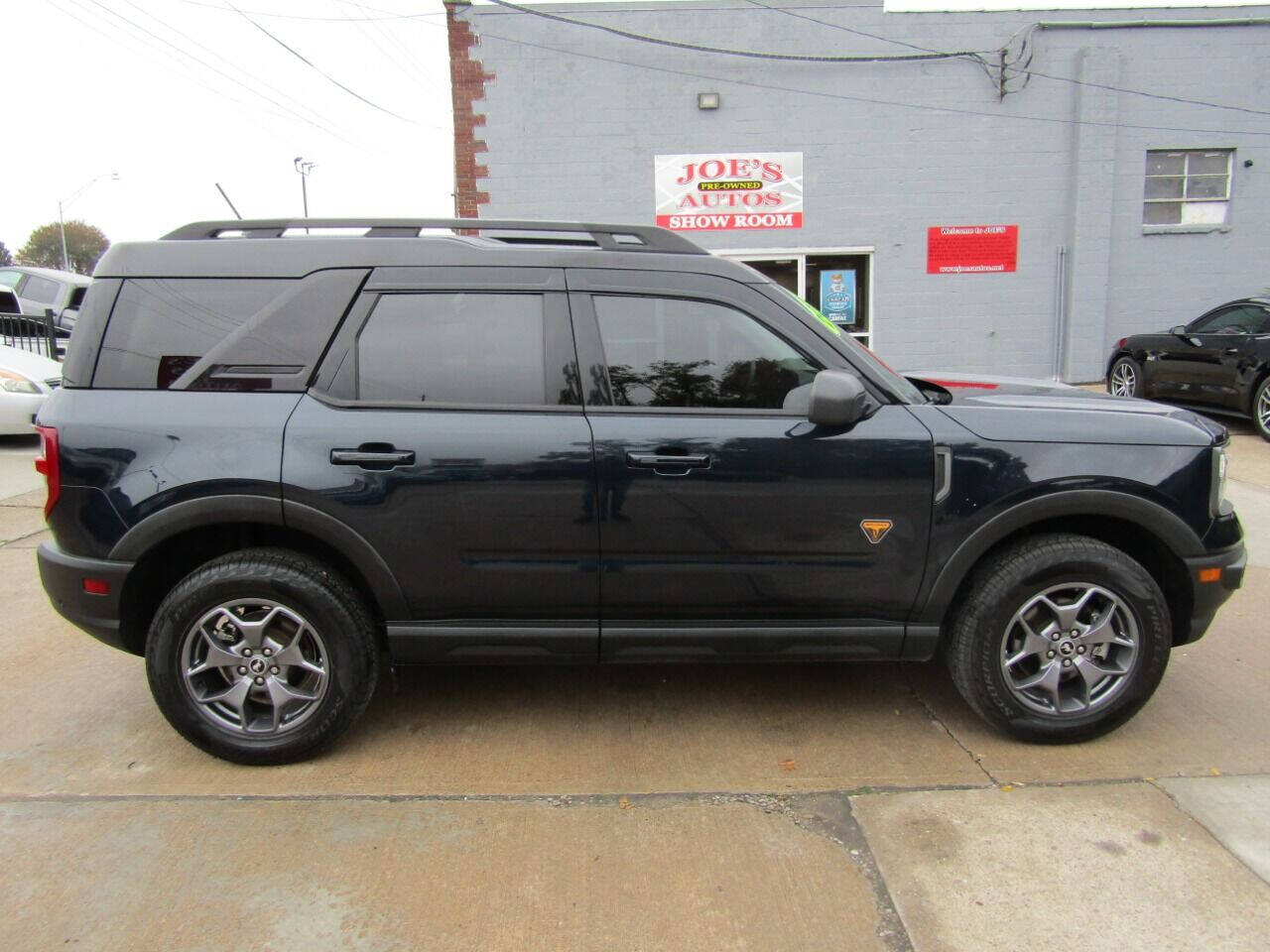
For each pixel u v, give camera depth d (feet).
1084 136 39.06
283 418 9.73
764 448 9.80
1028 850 8.59
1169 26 38.75
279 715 10.13
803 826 9.04
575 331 10.03
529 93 38.50
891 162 39.37
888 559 10.05
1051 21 38.42
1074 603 10.24
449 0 37.60
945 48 38.60
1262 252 40.86
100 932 7.50
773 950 7.31
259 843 8.73
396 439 9.69
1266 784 9.74
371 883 8.14
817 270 40.60
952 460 9.89
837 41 38.32
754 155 39.06
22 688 12.32
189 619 9.81
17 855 8.52
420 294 10.07
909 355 40.98
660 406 10.00
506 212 39.34
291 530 10.17
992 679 10.28
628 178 39.06
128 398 9.86
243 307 10.05
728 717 11.53
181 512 9.64
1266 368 29.22
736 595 10.12
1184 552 10.21
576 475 9.74
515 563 9.95
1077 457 10.00
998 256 40.27
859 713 11.61
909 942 7.39
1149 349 34.63
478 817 9.20
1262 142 39.96
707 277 10.22
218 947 7.33
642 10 37.83
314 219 10.60
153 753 10.55
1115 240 40.65
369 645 10.20
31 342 40.16
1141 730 11.03
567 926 7.59
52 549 10.12
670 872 8.31
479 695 12.18
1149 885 8.07
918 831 8.93
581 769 10.21
